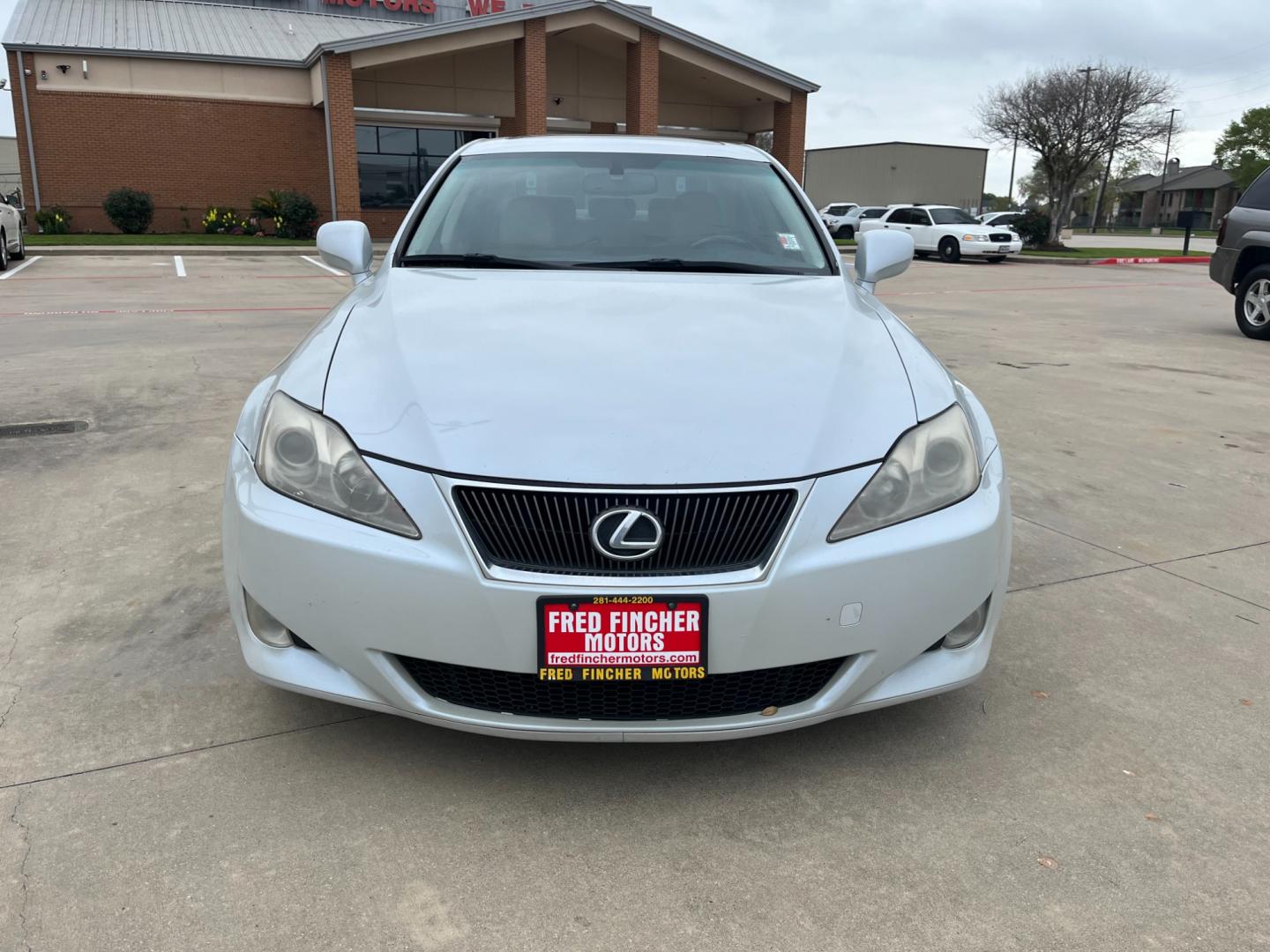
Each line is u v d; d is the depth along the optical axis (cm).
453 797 211
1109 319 1134
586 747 232
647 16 2273
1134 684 268
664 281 277
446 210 319
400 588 190
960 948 172
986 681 268
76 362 681
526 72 2208
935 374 234
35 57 2127
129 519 374
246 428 226
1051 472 479
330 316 264
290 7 2677
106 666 262
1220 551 373
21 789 208
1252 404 647
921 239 2483
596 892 184
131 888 181
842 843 199
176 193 2292
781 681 200
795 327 242
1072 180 2967
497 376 210
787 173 359
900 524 201
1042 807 212
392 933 172
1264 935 176
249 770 218
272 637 210
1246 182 8425
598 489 187
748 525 191
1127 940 174
